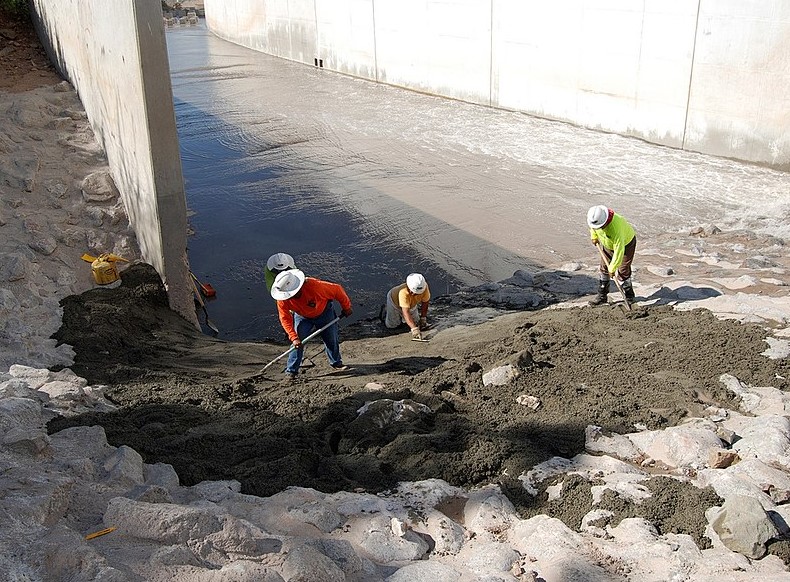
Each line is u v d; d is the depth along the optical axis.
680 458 5.08
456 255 12.41
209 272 12.24
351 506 4.50
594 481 4.80
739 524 3.95
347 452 5.49
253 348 9.34
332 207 14.95
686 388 6.20
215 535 3.78
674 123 17.45
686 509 4.37
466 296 10.78
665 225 12.99
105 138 12.35
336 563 3.74
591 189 15.15
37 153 12.60
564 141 18.77
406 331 9.88
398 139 19.83
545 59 20.58
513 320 9.23
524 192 15.23
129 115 10.00
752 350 6.95
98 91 12.00
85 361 7.96
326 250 12.92
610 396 6.13
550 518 4.39
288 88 27.73
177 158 9.57
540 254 12.24
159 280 10.38
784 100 15.01
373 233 13.54
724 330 7.54
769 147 15.57
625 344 7.53
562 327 8.41
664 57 17.16
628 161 16.83
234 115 23.17
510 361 6.87
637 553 3.91
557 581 3.67
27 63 16.47
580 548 3.99
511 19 21.33
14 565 3.28
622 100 18.61
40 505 3.79
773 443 5.08
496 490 4.80
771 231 12.29
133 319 9.43
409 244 12.96
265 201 15.48
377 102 24.78
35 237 10.77
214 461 5.29
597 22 18.61
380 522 4.32
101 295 9.81
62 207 11.70
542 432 5.53
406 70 26.72
